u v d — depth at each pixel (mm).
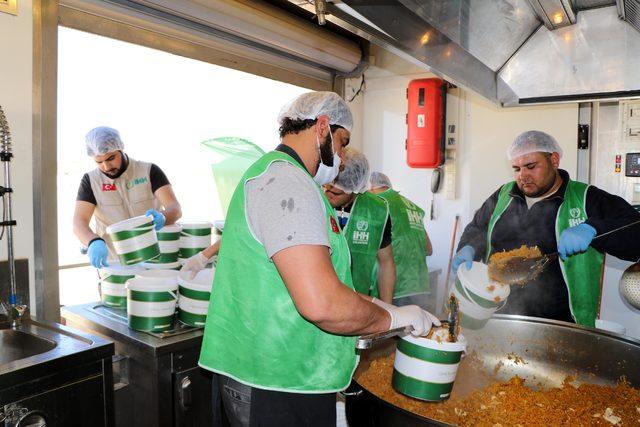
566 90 1835
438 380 1076
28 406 1223
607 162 2678
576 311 2027
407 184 3514
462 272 1586
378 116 3596
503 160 3037
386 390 1289
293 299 895
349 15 948
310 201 921
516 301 2107
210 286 1694
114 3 1982
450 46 1405
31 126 1739
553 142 2088
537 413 1195
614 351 1398
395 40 1083
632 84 1711
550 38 1780
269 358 985
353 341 1054
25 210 1736
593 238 1798
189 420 1661
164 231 2012
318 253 882
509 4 1438
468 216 3221
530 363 1542
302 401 1009
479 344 1611
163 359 1573
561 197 2107
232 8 2311
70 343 1399
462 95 3203
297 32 2705
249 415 1009
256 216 967
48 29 1768
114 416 1429
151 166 2439
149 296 1650
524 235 2195
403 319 1046
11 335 1544
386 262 2178
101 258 1940
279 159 983
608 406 1243
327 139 1081
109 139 2180
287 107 1111
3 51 1656
